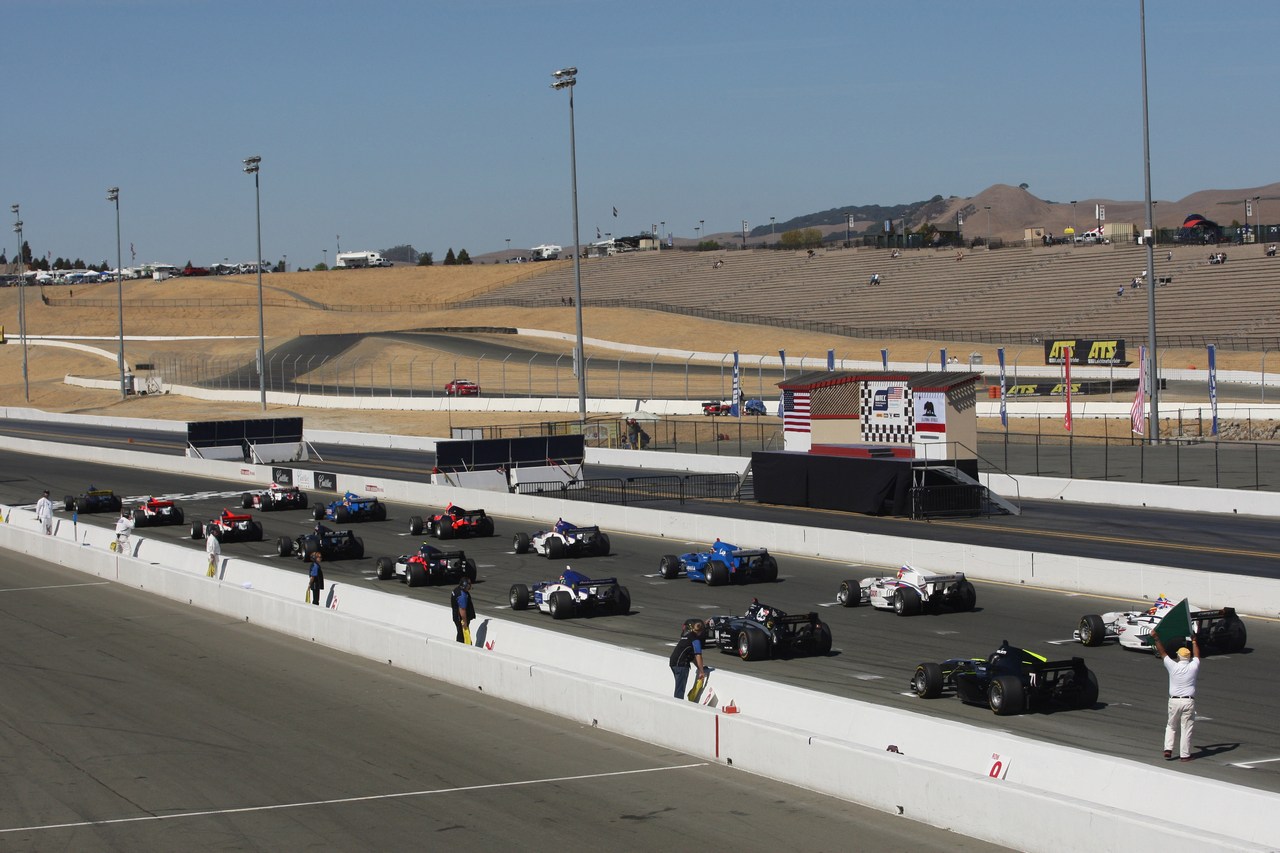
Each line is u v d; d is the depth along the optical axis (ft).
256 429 263.90
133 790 63.10
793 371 403.75
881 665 88.22
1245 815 49.24
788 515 171.22
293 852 53.88
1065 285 481.05
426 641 89.40
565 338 512.22
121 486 231.50
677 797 60.49
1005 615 105.81
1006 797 52.49
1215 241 505.66
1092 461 209.36
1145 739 68.95
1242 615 103.50
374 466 252.01
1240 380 319.68
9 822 58.49
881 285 548.72
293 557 147.64
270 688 85.81
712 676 73.87
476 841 54.80
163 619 114.83
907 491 165.27
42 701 82.99
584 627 103.60
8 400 460.55
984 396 315.99
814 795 60.49
